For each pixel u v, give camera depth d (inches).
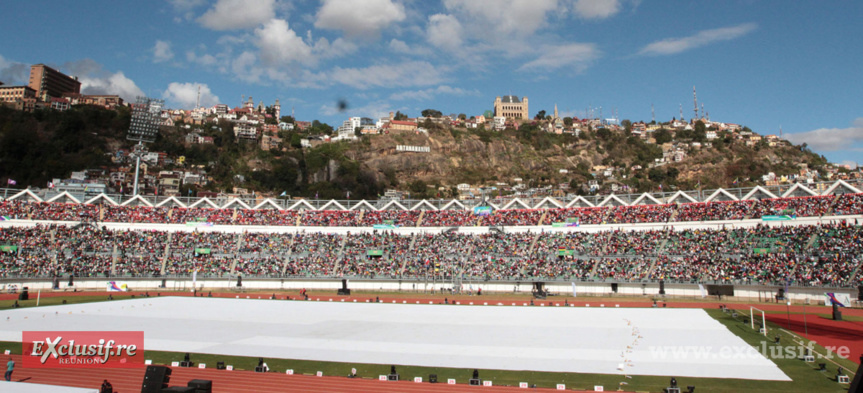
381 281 3654.0
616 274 3366.1
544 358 1635.1
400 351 1737.2
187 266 3661.4
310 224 4202.8
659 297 3184.1
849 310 2586.1
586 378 1414.9
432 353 1707.7
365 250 3922.2
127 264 3565.5
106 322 2191.2
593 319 2385.6
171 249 3794.3
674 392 1275.8
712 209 3639.3
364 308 2807.6
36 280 3334.2
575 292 3230.8
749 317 2349.9
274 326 2190.0
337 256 3860.7
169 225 4015.8
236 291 3543.3
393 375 1421.0
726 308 2628.0
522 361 1599.4
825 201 3371.1
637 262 3422.7
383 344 1844.2
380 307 2851.9
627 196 4072.3
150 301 2940.5
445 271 3666.3
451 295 3420.3
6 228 3577.8
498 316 2509.8
